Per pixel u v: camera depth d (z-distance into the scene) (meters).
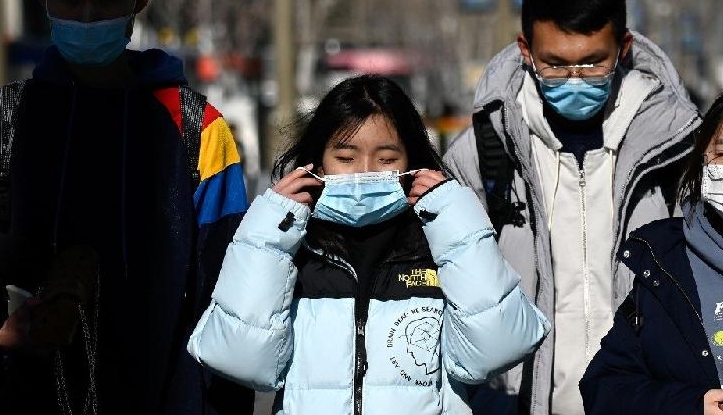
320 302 9.63
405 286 9.62
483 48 149.62
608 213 11.40
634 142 11.34
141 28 81.25
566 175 11.45
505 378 11.55
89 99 10.07
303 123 10.25
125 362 9.92
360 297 9.62
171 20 100.12
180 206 9.97
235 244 9.44
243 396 9.98
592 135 11.49
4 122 10.03
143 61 10.32
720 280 9.17
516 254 11.45
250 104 56.66
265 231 9.37
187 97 10.20
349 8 144.88
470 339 9.28
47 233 9.94
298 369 9.57
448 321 9.47
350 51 121.44
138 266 9.91
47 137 9.98
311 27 122.50
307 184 9.52
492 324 9.23
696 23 125.69
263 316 9.23
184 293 9.92
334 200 9.48
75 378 9.91
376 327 9.54
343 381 9.48
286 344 9.40
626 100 11.35
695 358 9.08
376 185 9.44
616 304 11.29
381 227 9.70
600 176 11.41
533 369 11.21
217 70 90.00
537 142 11.50
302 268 9.70
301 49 109.25
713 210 9.28
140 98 10.08
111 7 9.83
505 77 11.52
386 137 9.62
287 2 48.94
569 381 11.38
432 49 146.25
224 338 9.26
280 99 48.59
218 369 9.35
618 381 9.35
